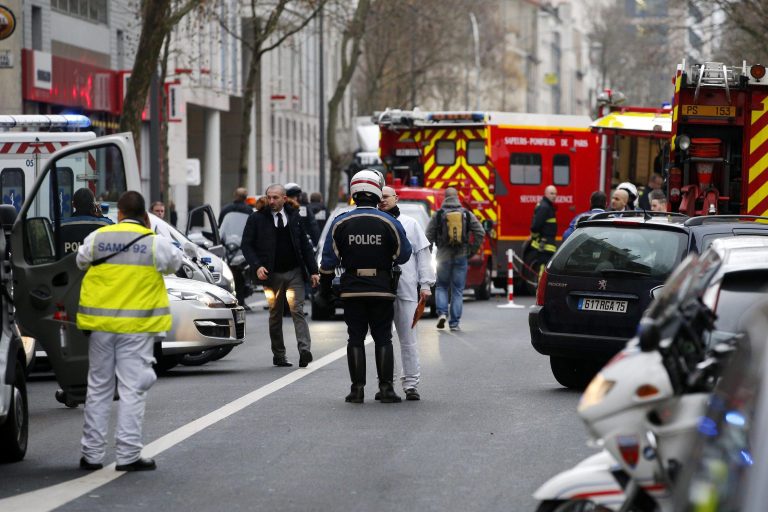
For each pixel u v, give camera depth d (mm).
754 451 13570
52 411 33500
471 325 57875
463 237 54875
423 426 29797
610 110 78500
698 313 16266
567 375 36375
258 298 80375
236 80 150125
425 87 183750
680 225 34500
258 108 158375
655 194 53375
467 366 41844
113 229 25188
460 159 78562
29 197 29719
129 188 31562
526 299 77125
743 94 55812
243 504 21969
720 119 55812
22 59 88500
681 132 56219
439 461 25594
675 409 15328
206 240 60781
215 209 145125
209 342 40062
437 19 164000
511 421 30469
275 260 41844
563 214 80625
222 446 27438
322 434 28766
